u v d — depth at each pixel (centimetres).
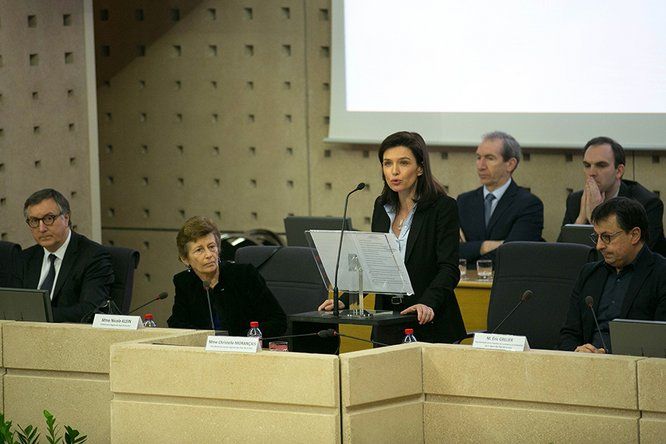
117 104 1816
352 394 659
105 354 788
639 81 1439
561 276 1005
